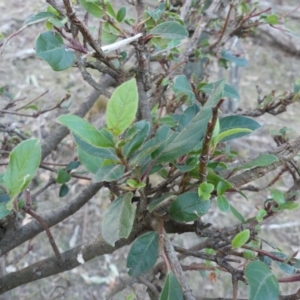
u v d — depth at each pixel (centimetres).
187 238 181
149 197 63
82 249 68
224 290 164
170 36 61
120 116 47
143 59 63
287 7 379
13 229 75
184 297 51
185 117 63
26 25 61
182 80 70
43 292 159
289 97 83
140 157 51
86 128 48
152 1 246
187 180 57
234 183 59
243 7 105
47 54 58
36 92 253
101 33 65
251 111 87
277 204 64
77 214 191
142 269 54
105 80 115
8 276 76
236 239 54
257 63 320
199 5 108
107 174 51
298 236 192
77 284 164
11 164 51
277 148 62
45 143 111
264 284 49
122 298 155
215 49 112
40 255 170
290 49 332
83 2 63
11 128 112
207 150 51
